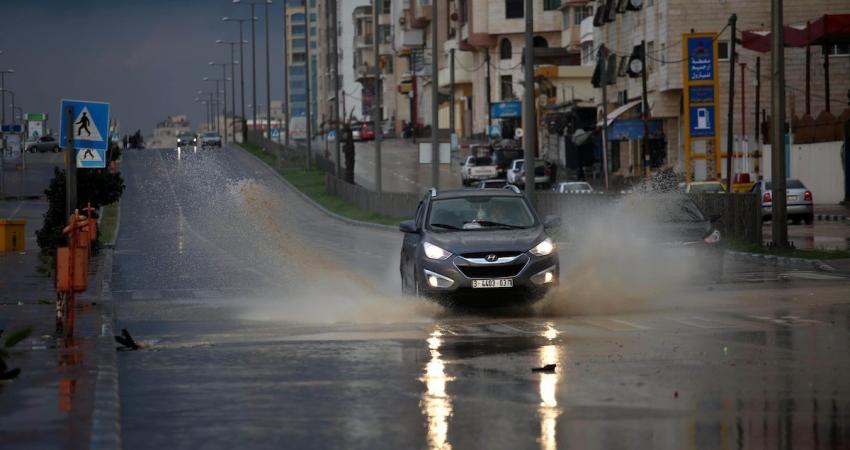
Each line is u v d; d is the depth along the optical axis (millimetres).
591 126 147500
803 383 16125
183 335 23500
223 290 36156
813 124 95875
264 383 16859
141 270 47094
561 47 184125
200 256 54625
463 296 26594
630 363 18234
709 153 103562
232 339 22562
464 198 29094
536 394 15562
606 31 134625
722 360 18391
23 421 13117
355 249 59594
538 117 169500
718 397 15172
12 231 58812
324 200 114000
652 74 114500
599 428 13320
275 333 23531
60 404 14188
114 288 38031
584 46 166000
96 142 29219
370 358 19344
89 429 12672
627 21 125062
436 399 15312
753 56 108938
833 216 74500
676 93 113062
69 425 12891
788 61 108875
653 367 17766
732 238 51844
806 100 101938
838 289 30938
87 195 56625
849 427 13250
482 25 194125
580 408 14523
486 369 17875
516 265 26688
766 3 108750
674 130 115938
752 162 105312
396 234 77812
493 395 15539
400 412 14453
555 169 124062
